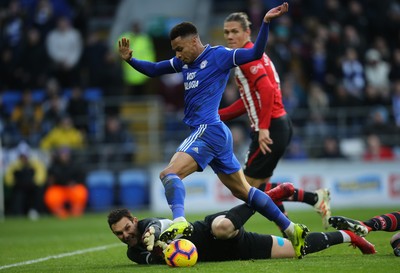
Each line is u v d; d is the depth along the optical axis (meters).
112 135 77.75
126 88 85.50
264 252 30.19
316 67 82.75
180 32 30.19
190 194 73.38
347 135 77.44
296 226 29.09
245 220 29.31
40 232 55.38
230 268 27.39
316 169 73.75
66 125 77.44
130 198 76.06
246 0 102.12
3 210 75.00
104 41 92.12
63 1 94.88
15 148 77.50
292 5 89.88
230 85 76.88
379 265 27.25
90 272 28.31
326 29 88.12
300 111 78.12
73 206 74.12
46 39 85.56
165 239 26.84
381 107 79.06
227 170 30.14
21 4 91.56
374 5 90.00
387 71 83.69
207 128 29.94
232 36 36.53
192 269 27.36
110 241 45.31
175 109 87.56
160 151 81.44
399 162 73.75
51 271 29.56
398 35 89.62
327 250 33.62
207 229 29.61
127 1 101.31
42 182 74.31
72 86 85.00
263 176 36.59
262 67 35.28
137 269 28.36
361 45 84.38
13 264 34.06
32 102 80.38
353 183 73.88
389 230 30.30
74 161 77.25
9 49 85.75
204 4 100.69
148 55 83.62
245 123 78.19
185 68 30.81
